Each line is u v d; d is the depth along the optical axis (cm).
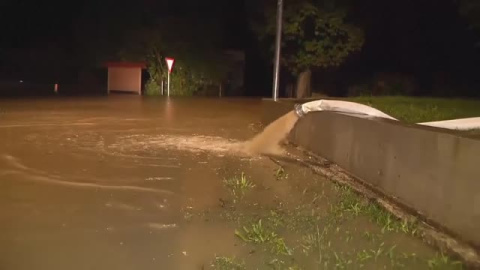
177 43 3131
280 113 1317
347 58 2489
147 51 3152
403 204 654
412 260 509
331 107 1100
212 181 831
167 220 631
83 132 1304
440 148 574
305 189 786
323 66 2281
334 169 897
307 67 2308
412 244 552
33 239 558
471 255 492
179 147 1116
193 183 815
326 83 2683
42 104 2070
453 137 550
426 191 600
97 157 991
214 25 3209
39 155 998
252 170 913
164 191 762
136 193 747
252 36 3136
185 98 2627
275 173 890
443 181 565
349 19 2264
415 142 632
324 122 980
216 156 1027
